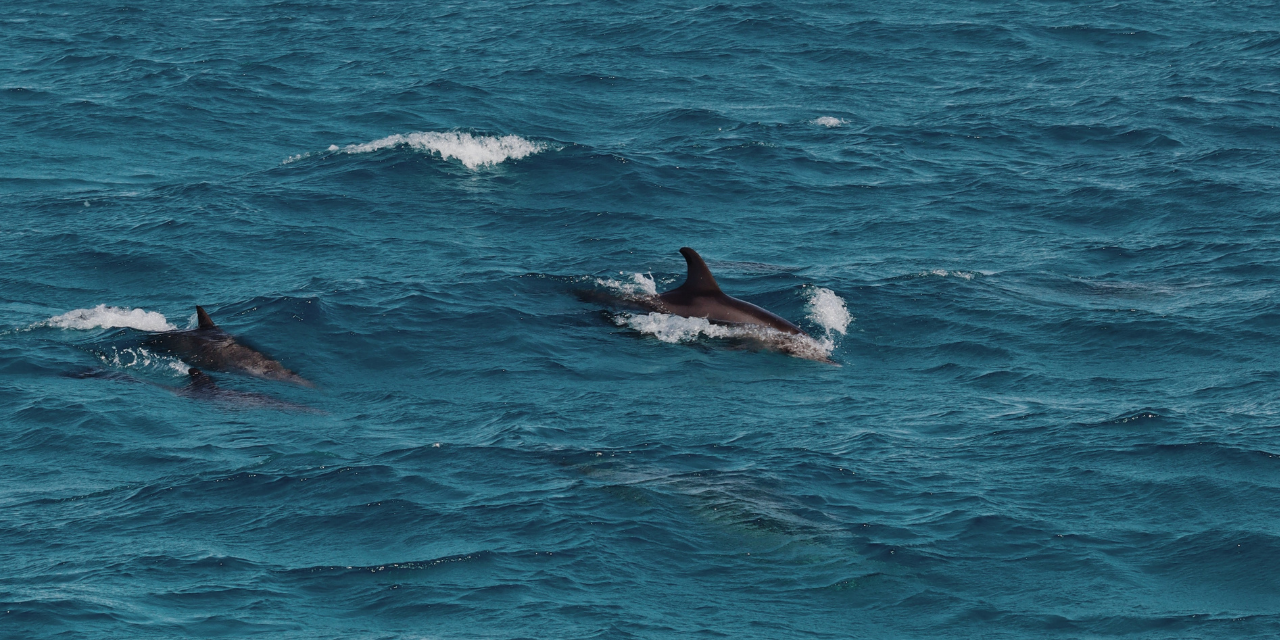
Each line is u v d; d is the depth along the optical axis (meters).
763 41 130.62
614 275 69.06
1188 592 37.78
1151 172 89.12
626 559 39.12
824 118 104.25
